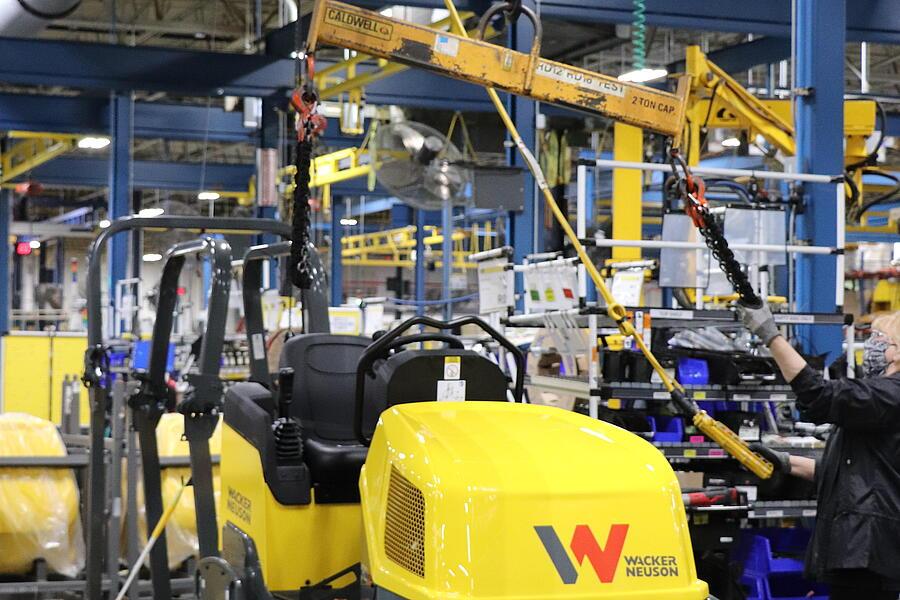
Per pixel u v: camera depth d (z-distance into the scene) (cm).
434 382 399
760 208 722
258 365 502
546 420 365
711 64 1011
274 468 393
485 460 320
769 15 1179
